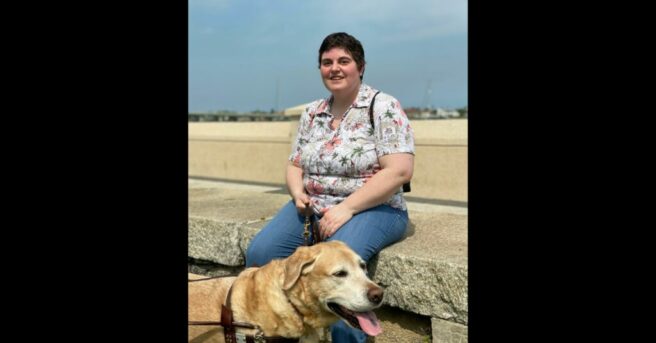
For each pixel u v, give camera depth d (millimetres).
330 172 3359
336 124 3459
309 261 2686
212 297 2990
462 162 6477
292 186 3551
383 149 3207
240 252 4215
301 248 2768
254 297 2826
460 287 2941
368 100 3320
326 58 3295
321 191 3404
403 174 3168
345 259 2654
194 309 2965
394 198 3355
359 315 2617
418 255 3145
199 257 4512
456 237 3578
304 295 2729
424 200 6344
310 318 2777
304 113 3680
